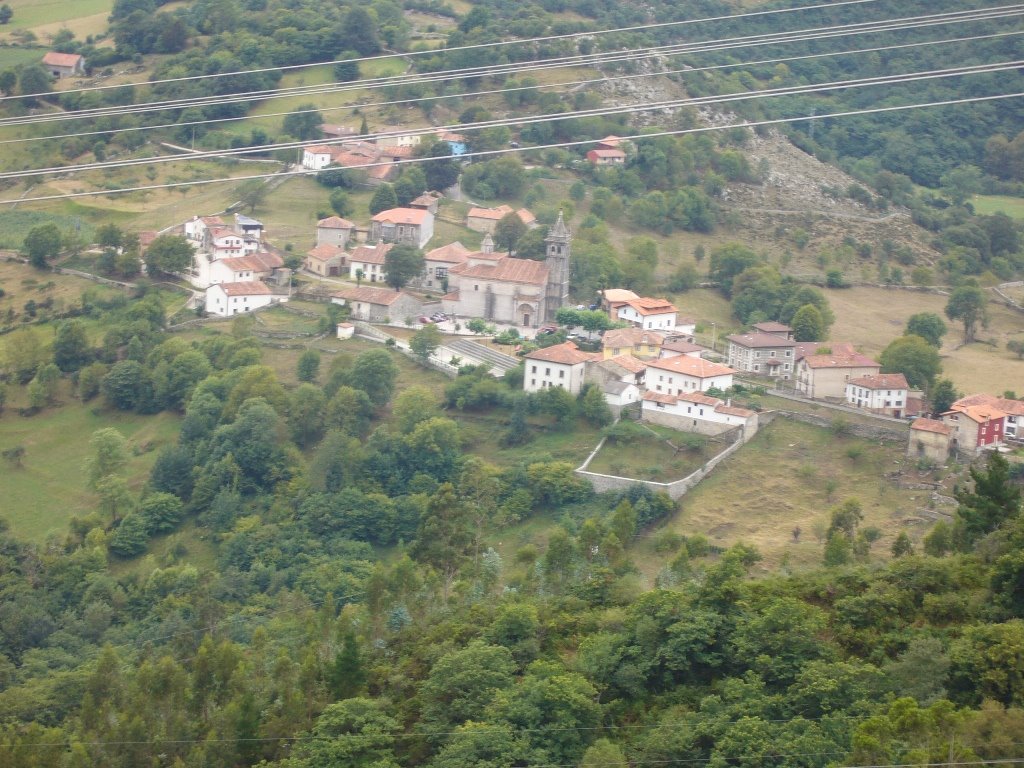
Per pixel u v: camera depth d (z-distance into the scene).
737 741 118.50
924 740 110.00
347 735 131.62
